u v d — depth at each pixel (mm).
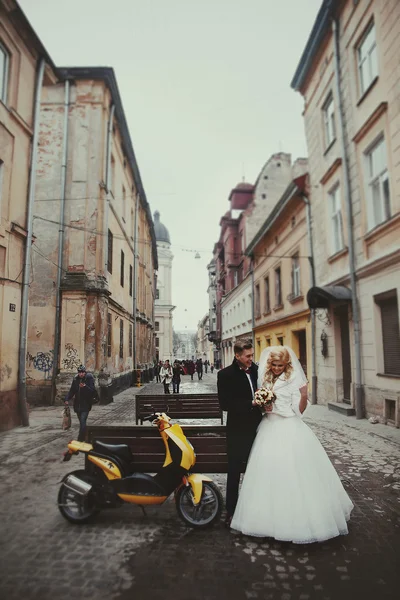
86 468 4195
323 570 3148
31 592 2830
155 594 2826
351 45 11961
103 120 16484
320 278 14539
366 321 10844
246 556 3373
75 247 15352
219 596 2807
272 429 3834
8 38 9727
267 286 23828
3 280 9258
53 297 15047
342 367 12828
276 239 21016
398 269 9391
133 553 3416
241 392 4000
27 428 9391
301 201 16625
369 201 11109
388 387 9688
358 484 5234
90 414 11977
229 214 39812
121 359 20859
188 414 8961
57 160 15953
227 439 4105
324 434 8484
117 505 4016
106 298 15953
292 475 3605
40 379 14516
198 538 3711
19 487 5105
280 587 2918
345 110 12383
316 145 14898
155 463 4395
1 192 9359
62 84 16359
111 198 17938
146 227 33656
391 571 3131
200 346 97062
